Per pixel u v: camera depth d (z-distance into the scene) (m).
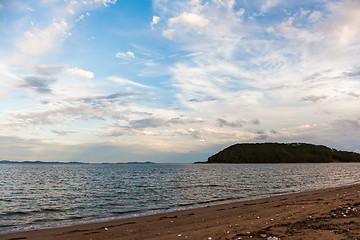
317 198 22.19
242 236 9.28
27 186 40.53
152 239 10.11
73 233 12.63
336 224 10.16
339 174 71.31
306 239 8.22
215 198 26.56
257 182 46.62
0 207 21.73
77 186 39.94
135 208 20.91
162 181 49.00
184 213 18.02
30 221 16.23
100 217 17.38
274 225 10.94
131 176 66.69
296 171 91.31
